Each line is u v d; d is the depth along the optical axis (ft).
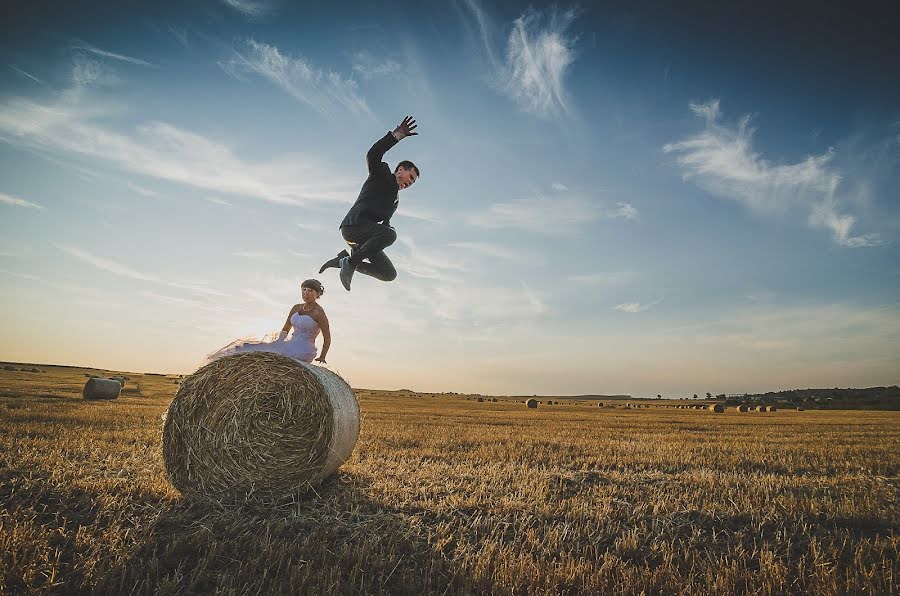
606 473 30.94
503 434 52.49
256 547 16.10
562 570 15.05
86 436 35.47
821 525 21.08
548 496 24.32
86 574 13.42
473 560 15.72
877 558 17.26
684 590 14.11
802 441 54.44
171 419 23.47
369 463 31.32
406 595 13.69
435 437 47.09
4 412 48.14
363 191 16.58
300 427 23.86
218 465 23.43
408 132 16.25
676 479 29.35
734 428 74.28
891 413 155.02
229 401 23.81
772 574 15.16
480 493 23.88
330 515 20.12
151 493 21.99
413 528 18.62
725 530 19.89
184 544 16.16
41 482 21.63
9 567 13.41
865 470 36.11
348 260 16.16
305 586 13.58
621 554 17.21
